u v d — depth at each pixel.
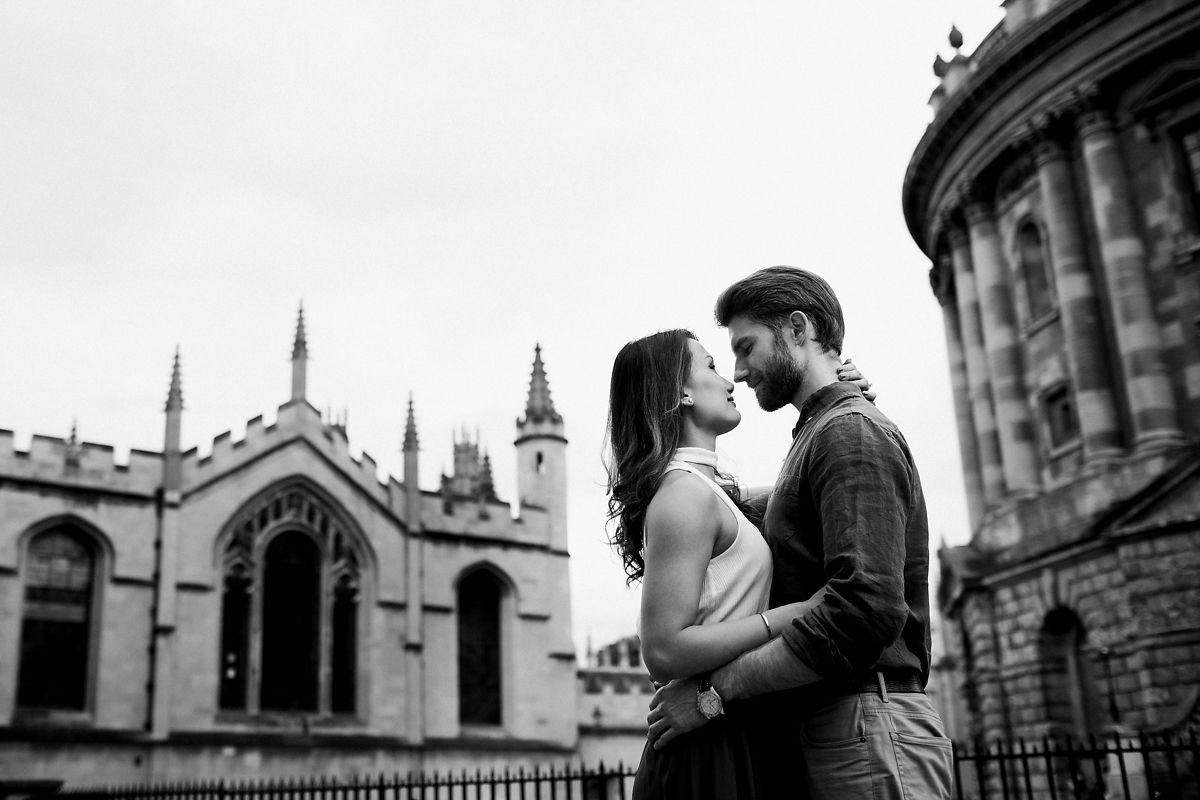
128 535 42.59
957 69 37.62
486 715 50.88
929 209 40.12
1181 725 22.30
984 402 36.25
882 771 3.65
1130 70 30.77
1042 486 33.12
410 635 48.69
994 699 31.77
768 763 3.83
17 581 39.78
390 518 49.78
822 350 4.41
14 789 34.12
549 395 57.34
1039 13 33.12
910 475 3.93
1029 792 13.83
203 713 42.38
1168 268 29.75
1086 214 31.81
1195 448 26.17
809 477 3.93
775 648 3.53
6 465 40.44
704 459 4.16
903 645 3.91
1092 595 28.28
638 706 55.28
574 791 51.03
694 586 3.75
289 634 46.28
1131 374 29.45
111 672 40.94
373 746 45.69
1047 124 32.22
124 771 40.00
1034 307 34.28
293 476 47.12
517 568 53.06
